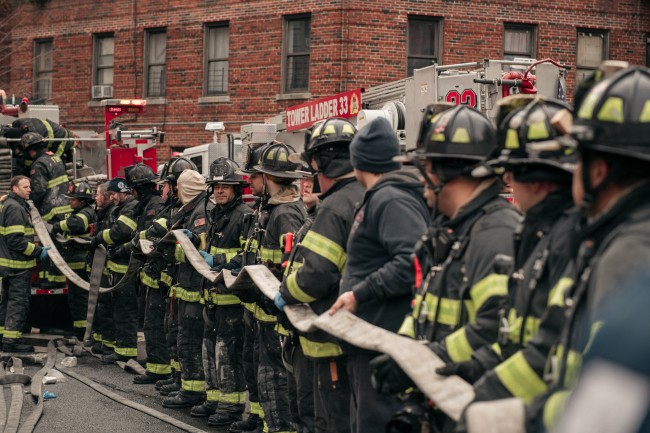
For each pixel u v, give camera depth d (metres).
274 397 6.34
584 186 2.16
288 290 4.97
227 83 22.53
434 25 20.59
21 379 9.24
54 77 25.58
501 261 3.11
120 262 10.61
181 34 23.20
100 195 11.52
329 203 4.93
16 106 15.26
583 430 1.56
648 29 21.70
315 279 4.86
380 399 4.26
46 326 13.70
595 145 2.10
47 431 7.27
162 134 16.12
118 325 10.64
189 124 23.06
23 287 11.30
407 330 3.73
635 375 1.54
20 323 11.28
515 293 2.96
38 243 12.62
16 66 26.11
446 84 9.35
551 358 2.52
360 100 10.95
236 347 7.38
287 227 6.36
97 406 8.27
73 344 11.84
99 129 24.73
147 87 24.02
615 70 2.42
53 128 13.78
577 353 1.97
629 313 1.58
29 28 25.95
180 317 8.09
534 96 3.22
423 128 3.74
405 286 4.20
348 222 4.87
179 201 9.14
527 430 2.21
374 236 4.39
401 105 10.13
